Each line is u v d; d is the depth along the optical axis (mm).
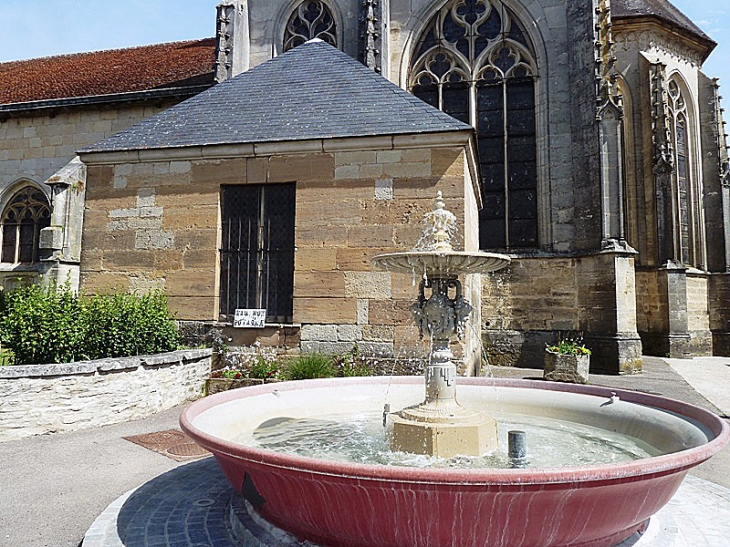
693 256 23000
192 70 22016
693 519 4453
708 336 22297
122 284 11312
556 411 6234
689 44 23375
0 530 4461
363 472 2922
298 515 3414
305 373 9297
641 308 21156
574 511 2988
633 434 5223
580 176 16672
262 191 11047
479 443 4816
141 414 8664
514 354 16688
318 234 10508
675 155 22703
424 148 10164
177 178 11266
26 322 8148
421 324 5277
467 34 19156
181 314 11023
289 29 20844
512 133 18312
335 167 10531
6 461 6359
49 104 20859
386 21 18953
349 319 10234
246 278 10977
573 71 17062
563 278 16516
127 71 23219
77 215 17125
